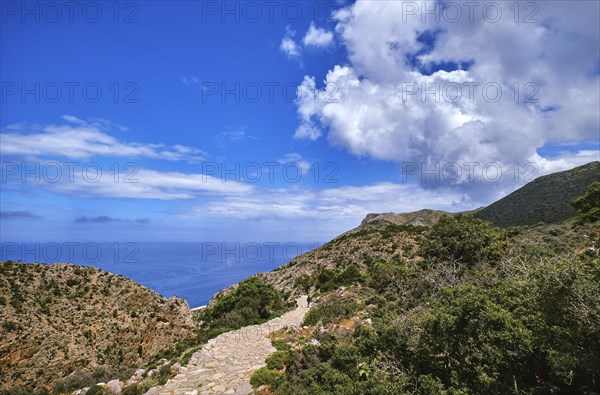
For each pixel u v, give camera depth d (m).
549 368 7.21
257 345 17.83
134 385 11.70
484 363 7.63
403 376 8.11
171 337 29.31
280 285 55.62
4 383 19.58
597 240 24.94
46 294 26.95
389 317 11.30
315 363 10.81
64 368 21.91
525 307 7.92
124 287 31.95
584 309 6.11
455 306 8.55
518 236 33.88
